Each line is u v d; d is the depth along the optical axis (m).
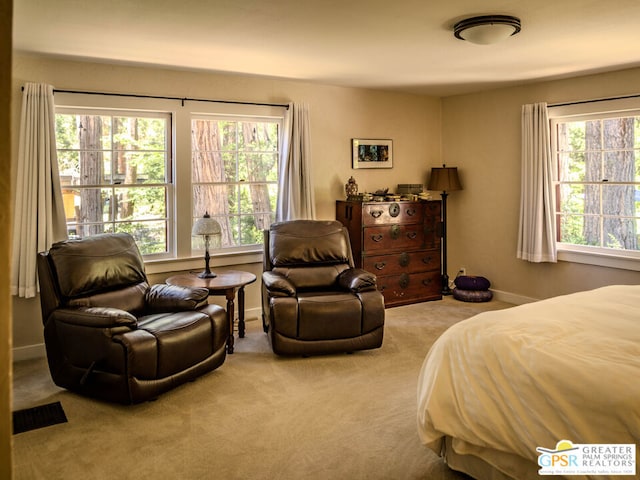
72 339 3.02
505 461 1.99
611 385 1.71
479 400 2.04
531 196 5.04
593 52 3.79
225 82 4.64
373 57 3.94
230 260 4.78
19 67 3.73
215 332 3.39
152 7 2.71
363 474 2.27
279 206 4.99
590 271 4.77
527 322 2.32
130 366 2.83
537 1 2.66
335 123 5.34
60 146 4.01
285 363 3.71
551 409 1.81
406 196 5.46
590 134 4.79
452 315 4.99
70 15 2.84
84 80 3.99
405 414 2.87
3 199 0.94
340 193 5.45
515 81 4.99
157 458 2.41
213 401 3.06
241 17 2.90
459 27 3.04
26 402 3.04
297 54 3.81
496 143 5.52
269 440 2.58
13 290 3.72
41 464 2.36
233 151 4.84
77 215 4.10
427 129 6.06
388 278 5.27
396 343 4.15
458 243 6.08
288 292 3.83
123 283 3.61
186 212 4.53
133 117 4.29
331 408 2.95
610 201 4.68
